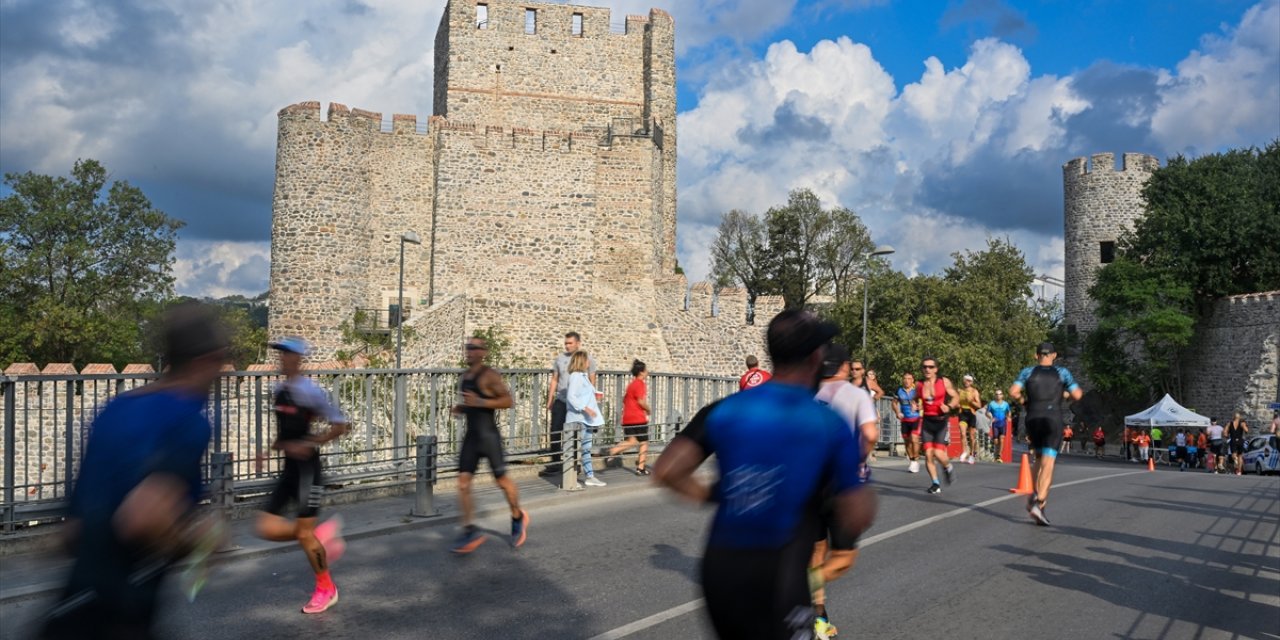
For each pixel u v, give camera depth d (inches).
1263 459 1525.6
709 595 164.9
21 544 370.0
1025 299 1923.0
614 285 1604.3
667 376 739.4
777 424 165.5
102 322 2054.6
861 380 549.3
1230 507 572.4
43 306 1955.0
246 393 455.5
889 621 291.9
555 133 1593.3
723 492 166.6
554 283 1582.2
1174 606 314.3
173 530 158.1
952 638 274.8
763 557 161.8
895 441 994.7
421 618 288.7
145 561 157.6
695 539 422.0
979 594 327.3
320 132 1486.2
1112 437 2313.0
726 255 3075.8
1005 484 674.2
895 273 1809.8
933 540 429.7
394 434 531.2
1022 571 364.8
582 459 573.0
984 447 1298.0
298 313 1467.8
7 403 382.6
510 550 395.5
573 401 559.8
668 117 1855.3
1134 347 2199.8
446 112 1782.7
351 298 1499.8
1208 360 2016.5
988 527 467.8
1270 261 1973.4
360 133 1518.2
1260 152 2166.6
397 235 1557.6
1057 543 425.4
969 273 1873.8
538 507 517.0
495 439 392.2
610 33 1852.9
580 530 444.8
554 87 1822.1
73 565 155.9
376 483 518.9
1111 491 652.7
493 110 1795.0
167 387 169.8
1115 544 425.7
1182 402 2076.8
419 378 550.3
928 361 597.6
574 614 293.9
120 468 155.8
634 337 1579.7
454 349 1446.9
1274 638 279.3
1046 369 480.1
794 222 2923.2
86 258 2087.8
